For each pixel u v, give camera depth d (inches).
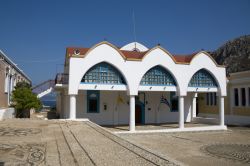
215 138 901.8
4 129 709.9
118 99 1177.4
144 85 1016.9
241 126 1238.9
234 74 1378.0
